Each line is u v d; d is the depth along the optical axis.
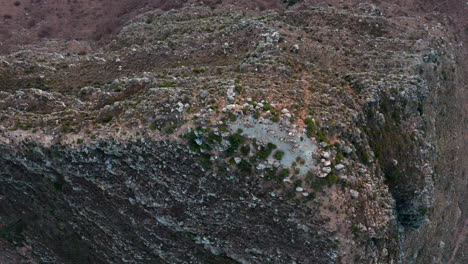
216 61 42.97
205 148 30.31
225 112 30.45
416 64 43.81
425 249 49.94
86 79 43.84
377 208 32.31
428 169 39.91
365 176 32.22
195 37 47.59
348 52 44.16
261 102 31.45
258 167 29.72
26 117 35.84
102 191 35.72
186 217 33.97
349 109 33.81
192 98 31.70
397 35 50.19
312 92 34.34
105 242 40.03
